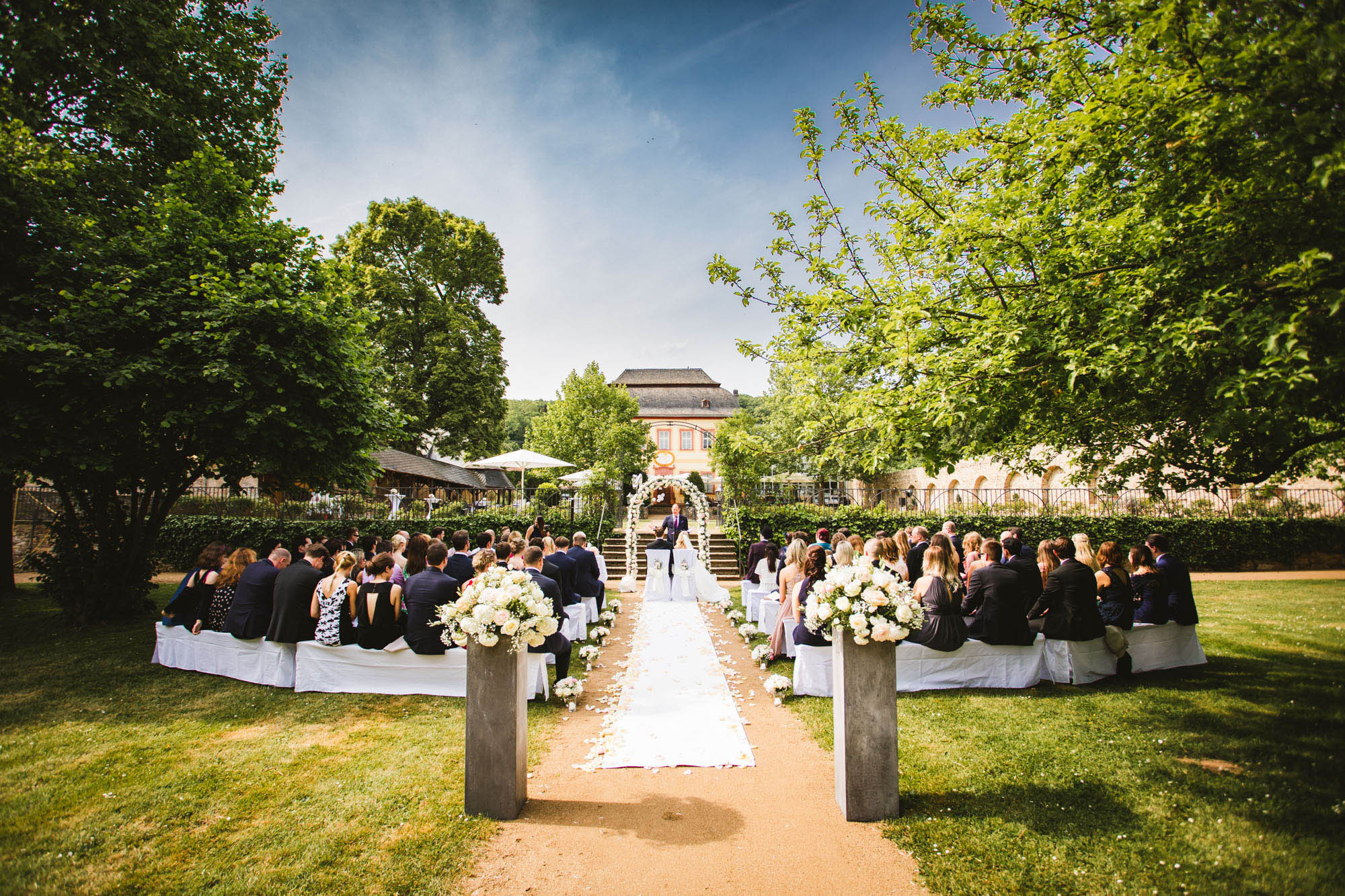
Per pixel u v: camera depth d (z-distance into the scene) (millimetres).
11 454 6773
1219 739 4516
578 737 4910
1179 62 3242
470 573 6590
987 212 4723
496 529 15211
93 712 5367
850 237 6371
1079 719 5004
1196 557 15250
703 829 3506
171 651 6785
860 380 6234
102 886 2969
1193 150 3457
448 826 3504
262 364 7727
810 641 5957
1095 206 4488
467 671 3668
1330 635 7828
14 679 6344
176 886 2977
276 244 8672
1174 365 3721
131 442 7844
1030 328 4062
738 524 15750
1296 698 5398
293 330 8000
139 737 4828
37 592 11609
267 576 6395
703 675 6566
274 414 7586
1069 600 6039
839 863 3164
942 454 4684
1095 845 3225
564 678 6035
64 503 8953
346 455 9031
